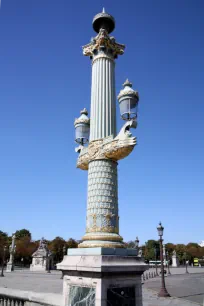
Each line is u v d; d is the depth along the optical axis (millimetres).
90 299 6555
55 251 73125
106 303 6379
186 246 98375
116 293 6691
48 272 49375
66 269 7344
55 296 8281
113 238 7488
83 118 10477
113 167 8305
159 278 39375
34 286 25531
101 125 8766
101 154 8219
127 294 6957
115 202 8055
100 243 7301
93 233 7617
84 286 6836
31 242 80125
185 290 25938
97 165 8242
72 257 7414
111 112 8977
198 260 91125
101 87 9156
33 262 56344
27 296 8992
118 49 9875
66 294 7277
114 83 9523
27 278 36312
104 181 8047
